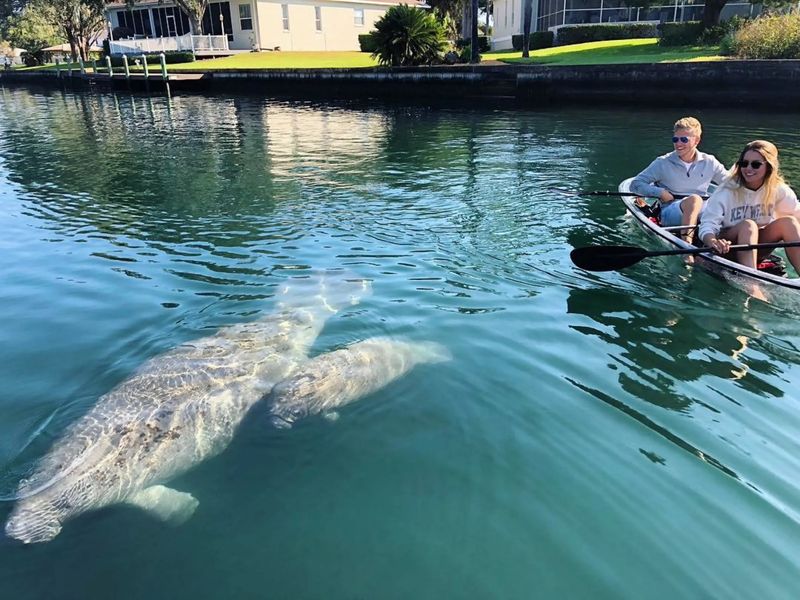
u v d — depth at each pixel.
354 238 6.50
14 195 8.79
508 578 2.38
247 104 21.19
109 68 30.06
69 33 44.88
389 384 3.62
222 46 33.88
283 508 2.77
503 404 3.44
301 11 35.03
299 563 2.47
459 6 43.09
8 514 2.73
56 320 4.57
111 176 10.06
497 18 36.94
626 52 20.34
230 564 2.48
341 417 3.35
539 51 23.88
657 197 6.45
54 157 12.03
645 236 6.27
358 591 2.34
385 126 15.14
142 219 7.39
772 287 4.63
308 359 3.83
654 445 3.08
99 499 2.83
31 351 4.11
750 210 5.17
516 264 5.67
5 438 3.21
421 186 8.86
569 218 7.11
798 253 4.83
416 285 5.16
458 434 3.20
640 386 3.60
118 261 5.89
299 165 10.64
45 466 2.94
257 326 4.25
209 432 3.21
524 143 12.10
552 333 4.27
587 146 11.56
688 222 5.88
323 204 7.95
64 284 5.30
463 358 3.92
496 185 8.79
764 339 4.15
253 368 3.69
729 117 14.09
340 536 2.60
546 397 3.50
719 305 4.70
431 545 2.54
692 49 19.08
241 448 3.15
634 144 11.62
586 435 3.17
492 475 2.91
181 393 3.40
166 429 3.17
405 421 3.31
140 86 27.98
